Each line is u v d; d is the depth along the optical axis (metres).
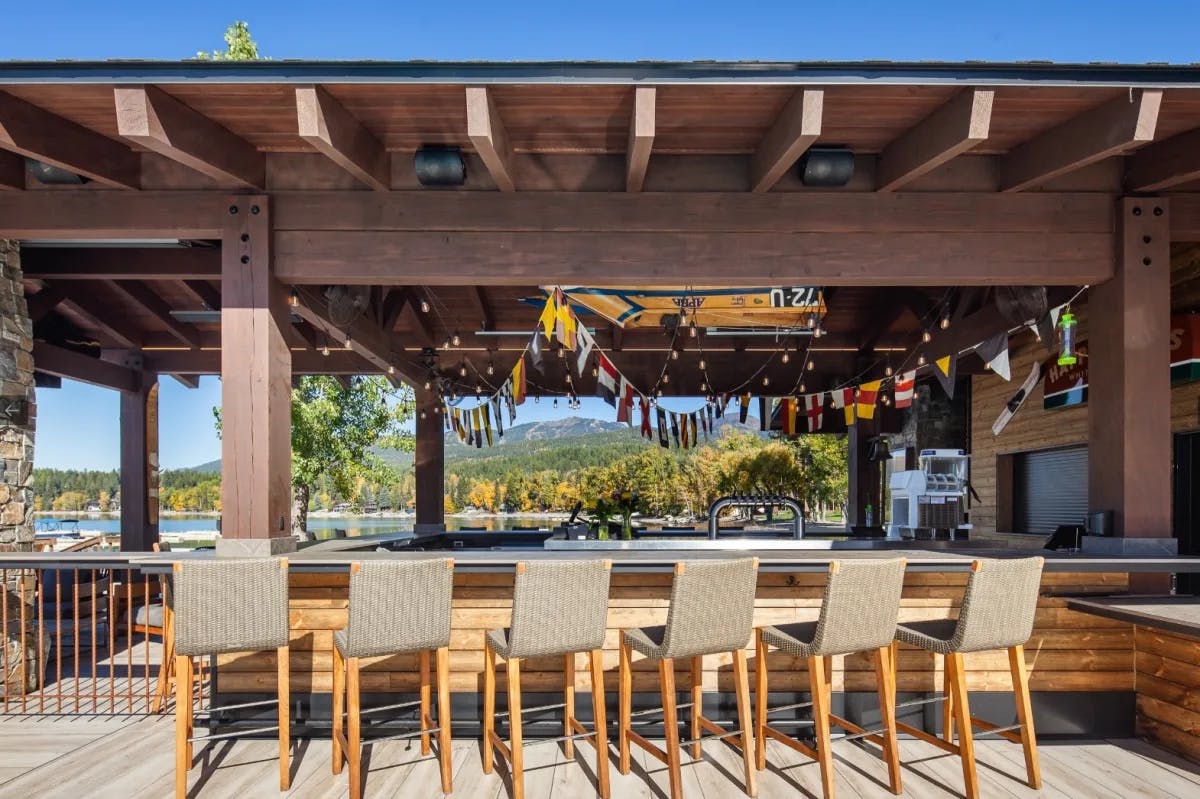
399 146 4.05
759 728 3.52
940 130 3.48
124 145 3.97
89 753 3.72
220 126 3.73
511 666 3.14
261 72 3.19
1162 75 3.17
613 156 4.15
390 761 3.60
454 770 3.50
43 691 4.62
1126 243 4.07
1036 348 7.66
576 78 3.21
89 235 4.10
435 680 3.96
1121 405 4.05
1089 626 4.01
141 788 3.28
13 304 4.96
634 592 3.98
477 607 3.98
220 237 4.09
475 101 3.24
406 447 13.63
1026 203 4.14
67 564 3.94
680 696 3.95
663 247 4.14
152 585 7.35
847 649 3.19
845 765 3.56
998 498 8.64
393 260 4.12
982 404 9.16
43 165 3.94
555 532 5.64
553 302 4.78
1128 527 3.98
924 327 6.77
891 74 3.17
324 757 3.66
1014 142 3.95
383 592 3.16
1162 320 4.05
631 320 6.95
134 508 8.37
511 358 8.95
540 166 4.14
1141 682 3.96
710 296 6.09
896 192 4.14
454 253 4.13
